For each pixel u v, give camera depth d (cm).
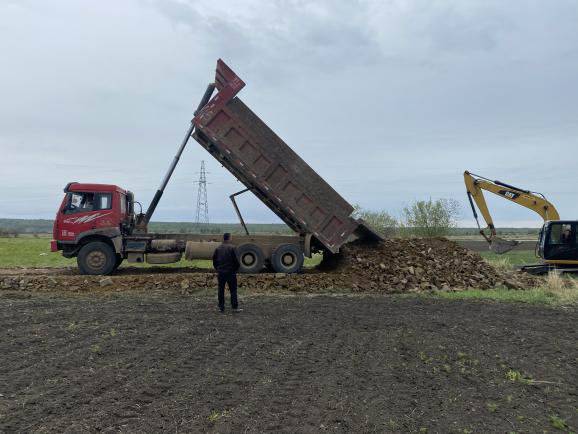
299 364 680
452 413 505
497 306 1240
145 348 745
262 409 505
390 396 552
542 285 1585
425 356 724
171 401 523
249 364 675
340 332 892
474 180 2061
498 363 693
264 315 1055
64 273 1605
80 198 1514
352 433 451
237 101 1477
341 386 584
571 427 470
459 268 1634
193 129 1545
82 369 627
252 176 1480
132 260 1538
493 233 2041
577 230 1869
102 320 969
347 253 1644
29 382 571
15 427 441
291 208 1503
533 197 1997
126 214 1617
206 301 1252
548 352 760
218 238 1561
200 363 672
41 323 931
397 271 1578
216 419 474
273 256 1546
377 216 2742
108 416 473
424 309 1170
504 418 493
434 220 2642
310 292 1459
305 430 455
